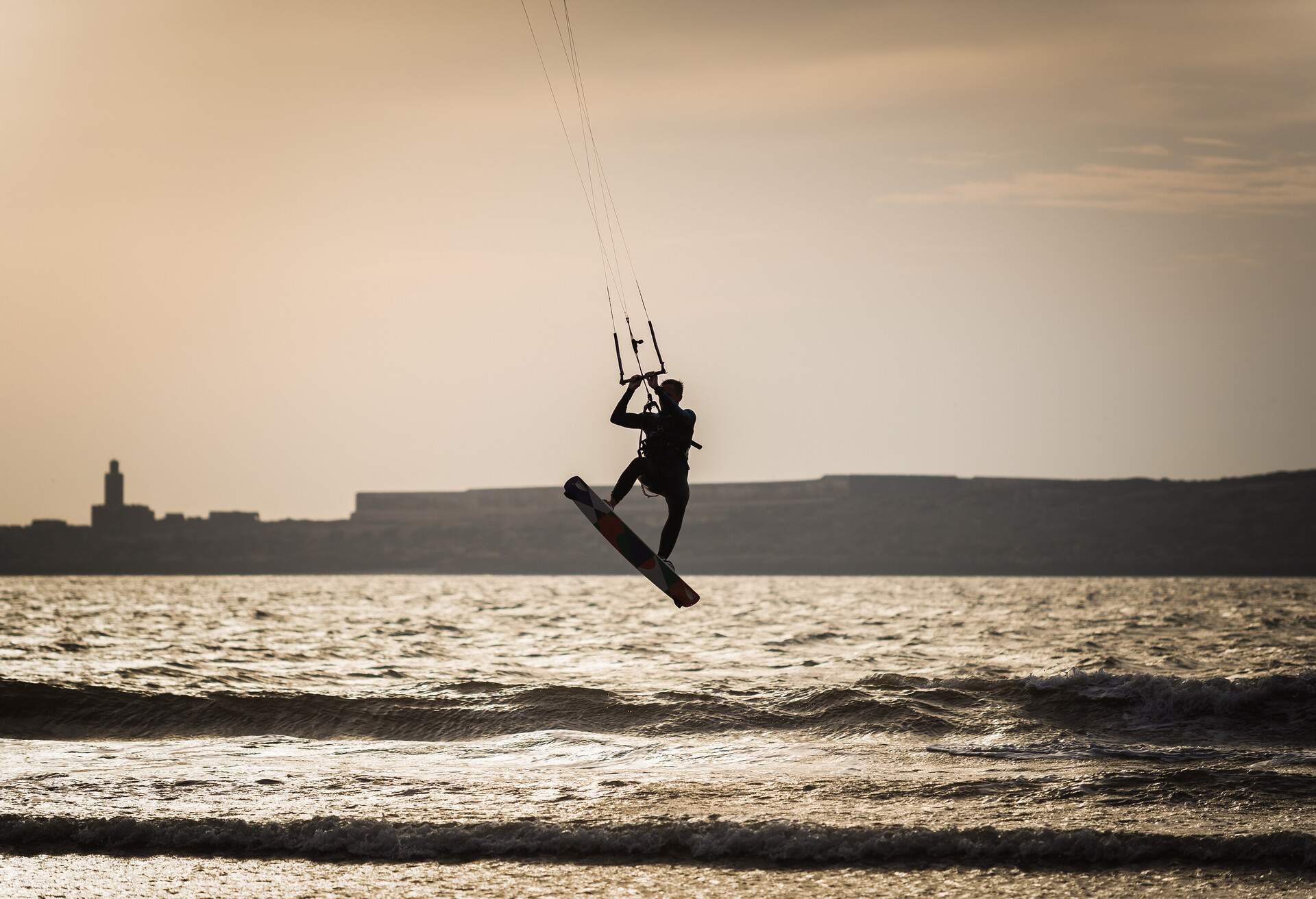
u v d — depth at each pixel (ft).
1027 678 393.29
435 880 187.52
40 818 215.31
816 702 376.07
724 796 240.53
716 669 604.49
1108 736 324.19
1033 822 214.07
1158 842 196.44
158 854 202.59
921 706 364.38
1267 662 621.72
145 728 371.56
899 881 184.96
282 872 192.03
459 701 398.21
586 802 235.20
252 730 367.86
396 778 267.39
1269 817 216.95
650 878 188.44
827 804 231.71
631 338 181.98
